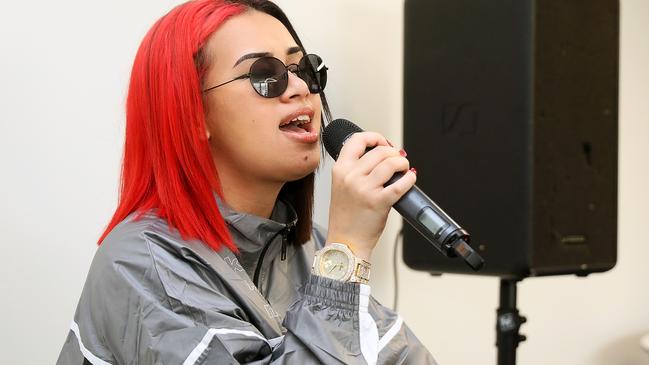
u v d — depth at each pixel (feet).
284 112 3.15
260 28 3.22
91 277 3.08
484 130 5.41
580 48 5.43
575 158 5.38
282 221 3.63
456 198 5.52
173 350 2.79
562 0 5.34
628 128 8.73
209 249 3.11
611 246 5.57
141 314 2.88
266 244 3.43
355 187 2.95
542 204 5.18
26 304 4.67
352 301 2.91
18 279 4.64
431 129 5.73
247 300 3.07
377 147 3.04
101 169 5.02
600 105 5.54
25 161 4.67
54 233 4.80
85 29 4.91
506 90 5.29
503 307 5.51
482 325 7.46
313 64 3.30
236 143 3.18
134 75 3.30
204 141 3.17
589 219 5.45
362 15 6.49
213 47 3.19
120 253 3.00
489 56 5.41
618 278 8.82
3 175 4.58
